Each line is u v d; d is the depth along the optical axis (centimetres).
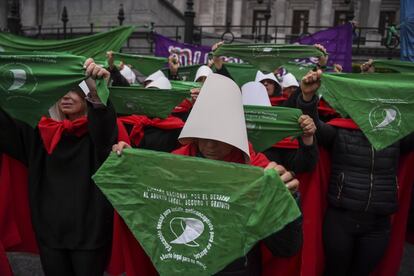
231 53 400
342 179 282
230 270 188
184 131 185
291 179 177
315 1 3150
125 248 221
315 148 254
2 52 227
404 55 539
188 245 183
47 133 232
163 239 185
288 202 169
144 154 187
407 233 353
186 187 182
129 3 1193
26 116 231
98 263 246
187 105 417
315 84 256
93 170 242
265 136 271
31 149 247
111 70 443
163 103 341
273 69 390
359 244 291
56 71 222
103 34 470
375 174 279
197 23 3034
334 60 665
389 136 260
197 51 770
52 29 1196
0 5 1357
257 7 3186
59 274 248
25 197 290
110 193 190
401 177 323
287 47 383
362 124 262
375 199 276
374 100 261
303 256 300
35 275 362
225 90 183
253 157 206
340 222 288
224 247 178
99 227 240
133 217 188
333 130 292
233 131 178
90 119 221
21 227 293
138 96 339
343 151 285
